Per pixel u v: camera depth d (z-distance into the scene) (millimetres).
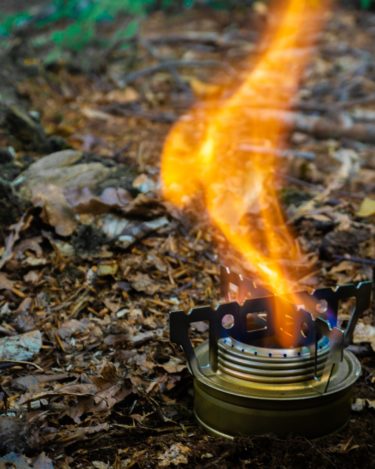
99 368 579
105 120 1011
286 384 503
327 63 1308
